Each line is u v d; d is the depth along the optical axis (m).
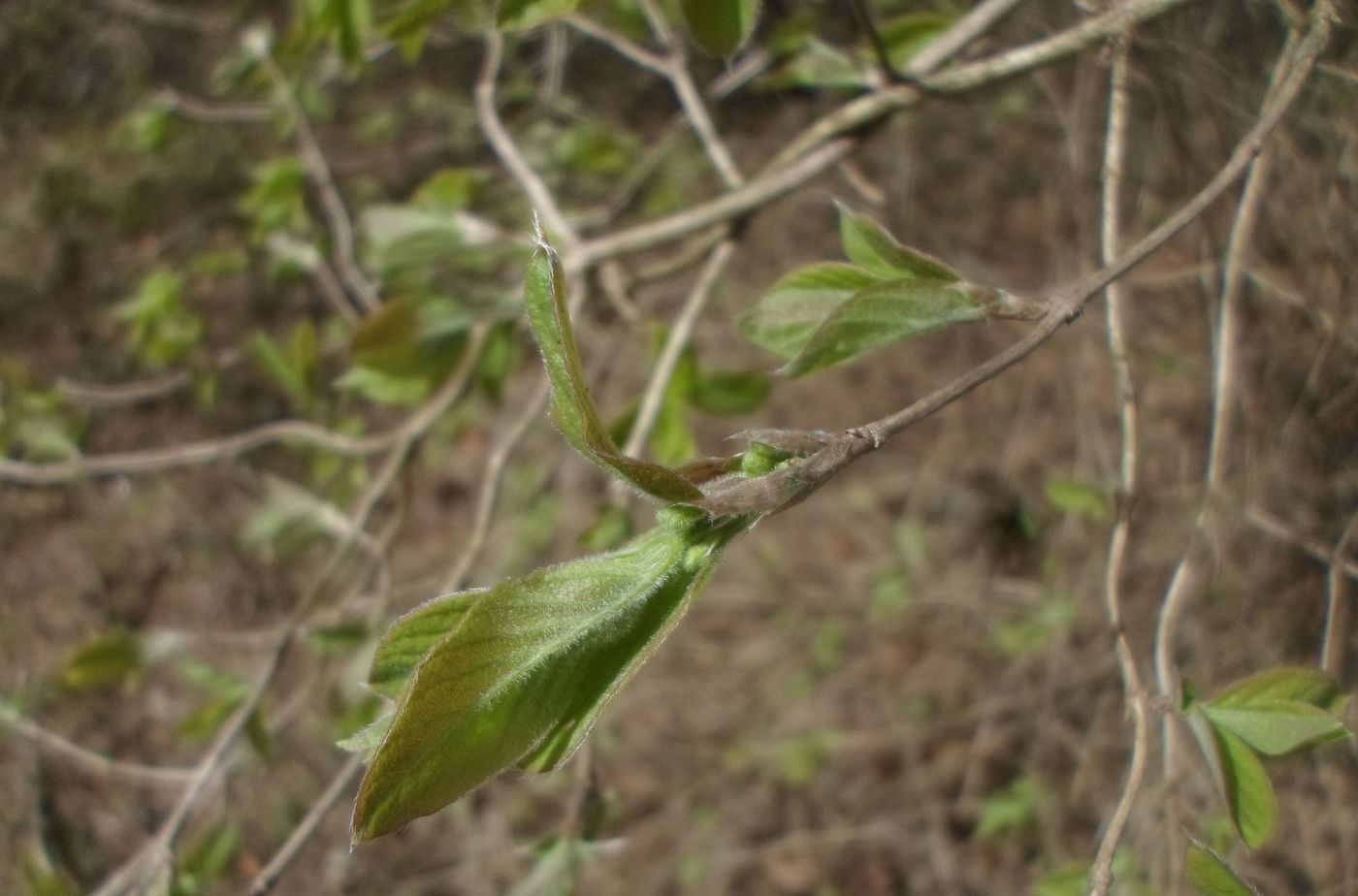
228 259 3.77
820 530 4.48
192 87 4.92
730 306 4.40
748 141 4.23
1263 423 2.09
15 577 4.55
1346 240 1.80
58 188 4.91
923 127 3.92
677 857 4.09
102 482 4.63
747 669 4.30
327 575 2.20
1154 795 1.86
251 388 4.78
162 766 4.25
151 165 4.84
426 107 4.63
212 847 2.52
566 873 1.76
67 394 3.50
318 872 4.02
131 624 4.50
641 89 4.43
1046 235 3.89
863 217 1.06
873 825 4.00
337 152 4.73
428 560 4.41
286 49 2.05
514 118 3.79
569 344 0.74
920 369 4.59
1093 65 2.21
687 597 0.80
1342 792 2.15
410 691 0.73
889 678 4.19
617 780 4.23
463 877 4.01
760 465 0.85
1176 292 2.65
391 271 2.24
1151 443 2.77
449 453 4.67
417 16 1.49
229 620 4.49
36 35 4.95
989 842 3.91
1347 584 2.03
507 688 0.77
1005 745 3.96
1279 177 1.87
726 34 1.00
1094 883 1.07
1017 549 4.17
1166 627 1.43
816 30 2.65
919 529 4.16
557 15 1.07
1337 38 1.60
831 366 1.01
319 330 4.76
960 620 4.18
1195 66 1.73
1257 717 1.05
